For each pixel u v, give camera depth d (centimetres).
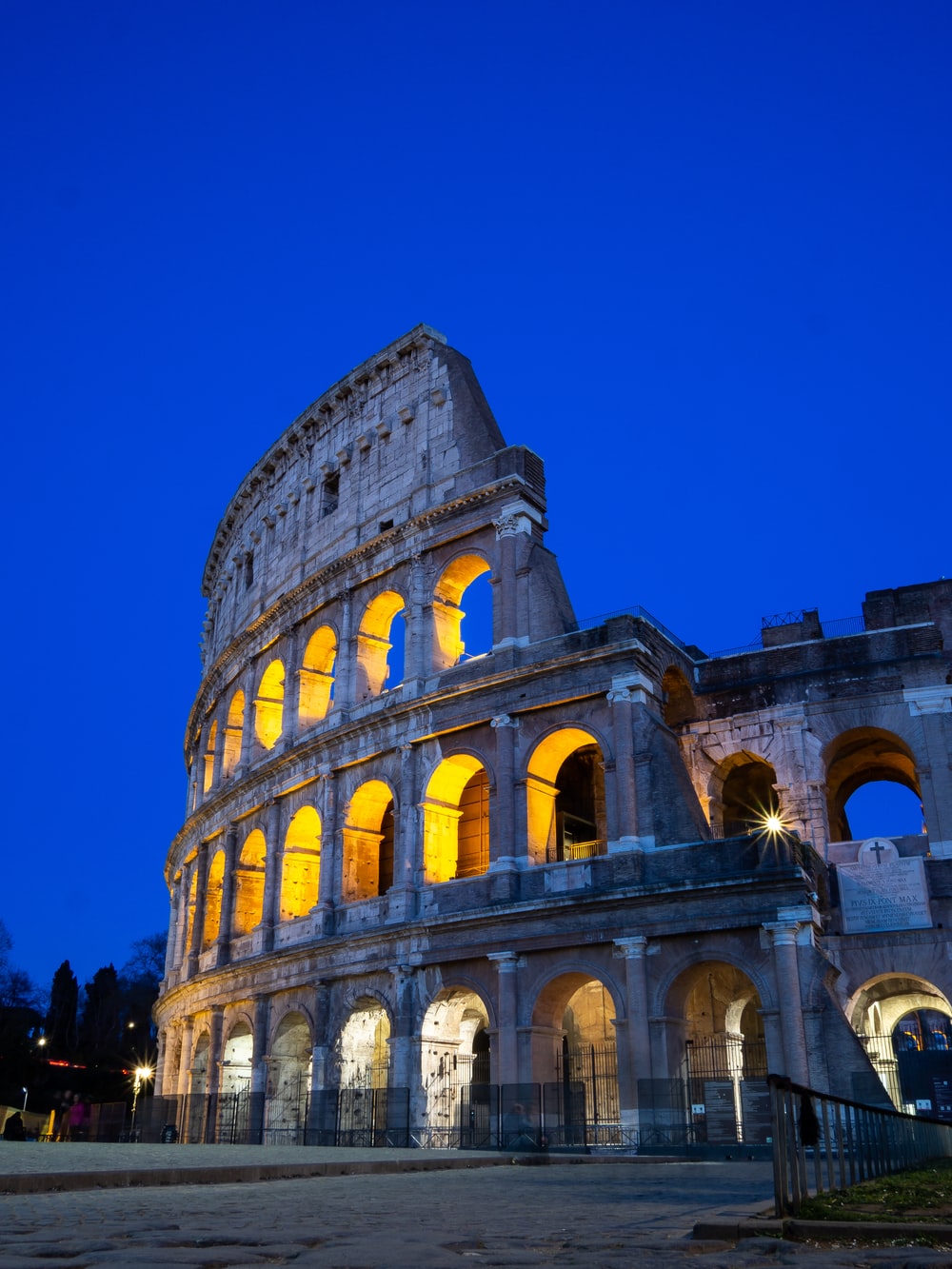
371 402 7031
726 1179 2672
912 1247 1131
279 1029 6159
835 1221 1278
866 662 5325
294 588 6938
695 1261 1033
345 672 6425
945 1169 2553
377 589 6450
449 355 6594
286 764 6544
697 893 4594
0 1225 1288
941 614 5612
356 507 6819
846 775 6131
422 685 5925
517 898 5138
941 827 4925
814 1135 1619
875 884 4903
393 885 5631
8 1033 13025
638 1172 3034
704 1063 4975
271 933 6369
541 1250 1125
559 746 5403
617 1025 4666
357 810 6141
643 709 5094
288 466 7750
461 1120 5228
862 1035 5075
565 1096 4953
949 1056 4441
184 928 8056
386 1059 6269
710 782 5516
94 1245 1083
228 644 7706
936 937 4734
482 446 6153
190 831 7950
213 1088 6581
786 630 5725
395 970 5394
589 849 5709
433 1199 1880
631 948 4691
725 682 5612
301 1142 5684
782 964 4369
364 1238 1209
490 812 5428
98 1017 15050
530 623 5578
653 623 5466
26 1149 3525
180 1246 1127
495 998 5041
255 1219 1434
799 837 5150
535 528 5922
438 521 6131
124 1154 3428
